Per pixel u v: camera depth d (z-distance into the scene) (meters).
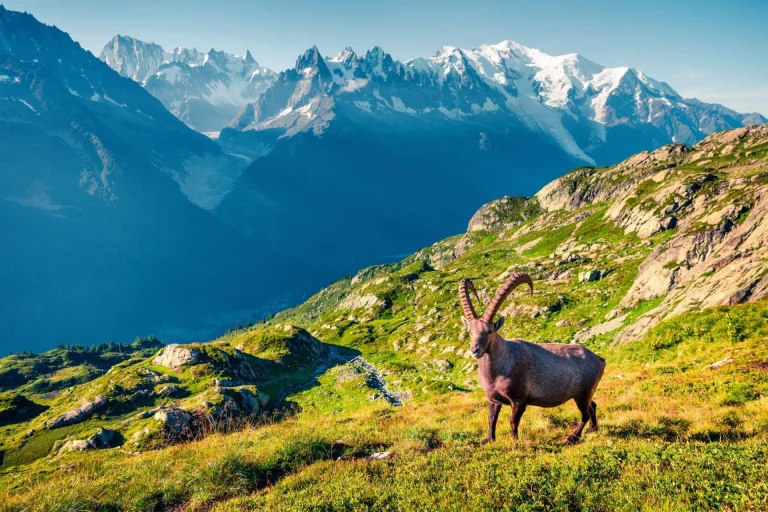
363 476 10.31
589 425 13.62
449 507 8.45
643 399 17.23
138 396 79.94
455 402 24.12
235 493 10.77
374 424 18.14
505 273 118.19
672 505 7.52
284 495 9.92
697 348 30.77
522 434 12.98
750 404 13.79
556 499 8.27
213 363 90.12
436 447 12.66
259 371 100.75
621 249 103.50
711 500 7.55
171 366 90.00
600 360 12.53
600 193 177.38
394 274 191.25
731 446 9.62
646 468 8.94
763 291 34.12
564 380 11.82
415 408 23.00
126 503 11.06
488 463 10.05
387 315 157.25
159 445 46.81
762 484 7.55
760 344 24.69
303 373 106.25
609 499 8.11
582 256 108.88
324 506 9.10
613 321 62.41
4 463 64.88
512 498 8.55
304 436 13.67
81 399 81.38
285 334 123.88
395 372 92.88
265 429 18.14
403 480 9.80
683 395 16.94
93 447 53.88
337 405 77.88
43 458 59.59
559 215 184.38
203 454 14.11
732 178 100.56
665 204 106.19
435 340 107.50
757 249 41.38
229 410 53.53
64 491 11.66
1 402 107.38
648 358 33.28
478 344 10.98
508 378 11.59
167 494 11.04
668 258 63.22
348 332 150.75
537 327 78.38
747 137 129.50
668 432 12.30
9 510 11.09
